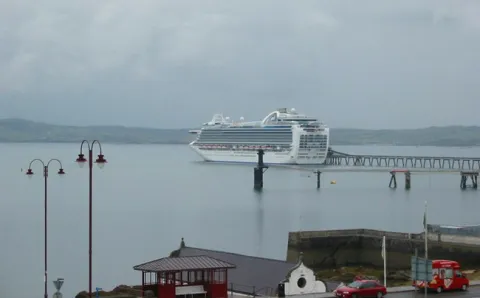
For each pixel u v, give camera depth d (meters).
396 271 165.62
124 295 104.06
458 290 107.31
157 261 100.06
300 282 107.12
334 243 176.88
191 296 96.88
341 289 101.38
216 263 99.06
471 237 162.50
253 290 106.50
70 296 162.75
